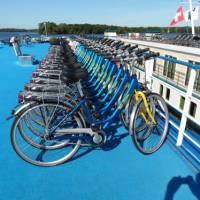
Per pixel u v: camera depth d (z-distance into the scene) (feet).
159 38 74.28
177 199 6.75
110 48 12.54
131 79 8.86
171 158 8.60
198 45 49.24
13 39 31.53
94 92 11.35
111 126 10.95
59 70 10.03
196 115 38.55
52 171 7.86
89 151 8.98
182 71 43.91
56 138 8.17
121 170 7.94
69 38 38.42
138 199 6.74
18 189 7.07
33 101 7.61
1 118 12.24
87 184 7.29
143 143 9.37
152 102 9.23
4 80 20.86
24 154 8.09
